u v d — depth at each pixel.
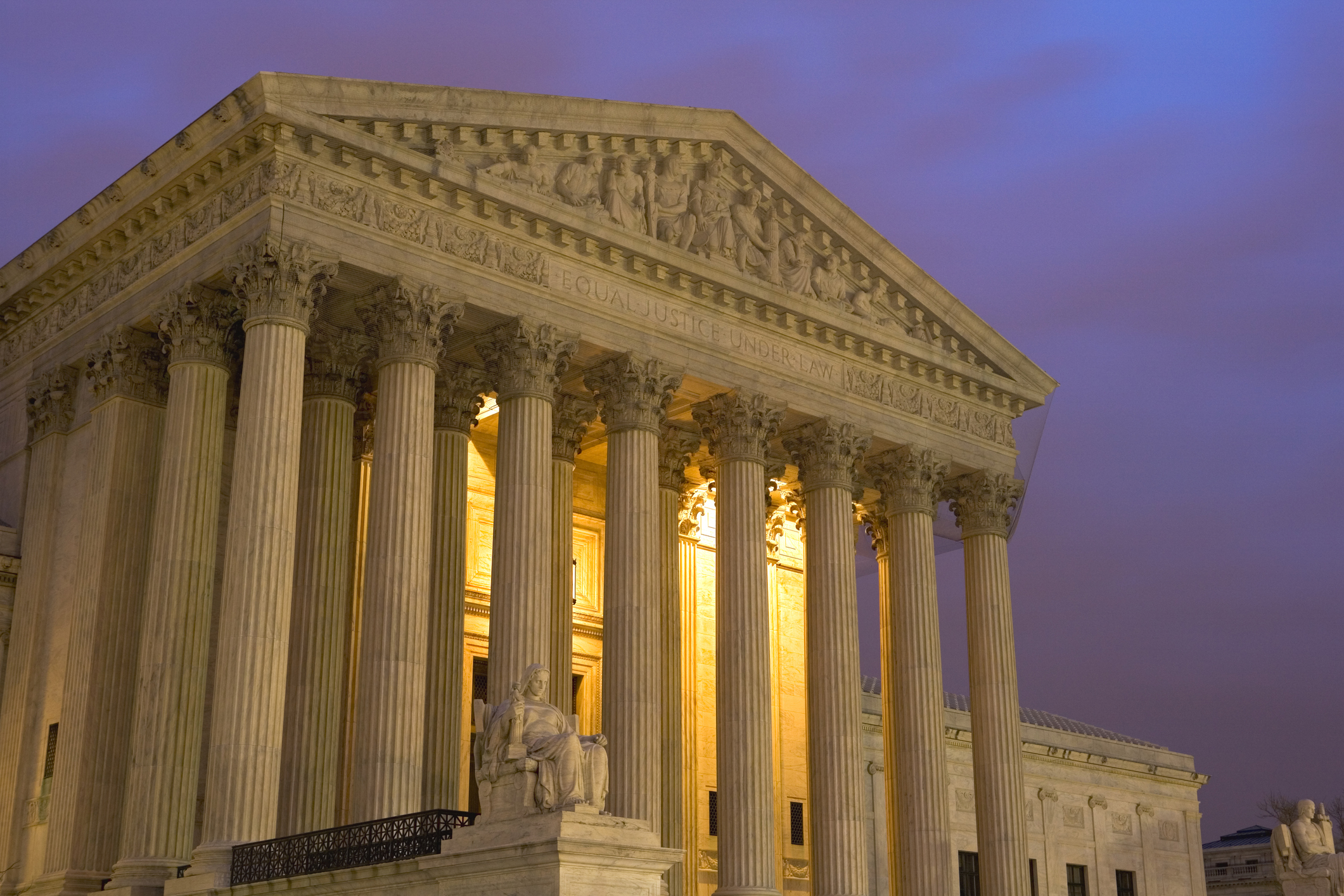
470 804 60.44
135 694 47.09
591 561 67.19
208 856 39.50
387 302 46.91
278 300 44.00
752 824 52.53
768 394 56.84
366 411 56.53
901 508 61.78
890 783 63.31
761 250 58.00
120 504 48.00
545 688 34.25
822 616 57.38
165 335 47.47
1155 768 92.56
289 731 48.31
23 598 51.38
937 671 60.19
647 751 50.03
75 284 53.25
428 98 48.03
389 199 47.25
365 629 44.47
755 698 53.75
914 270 62.38
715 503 71.12
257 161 45.50
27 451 53.69
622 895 30.28
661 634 60.81
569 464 58.94
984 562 64.31
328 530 50.47
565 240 51.28
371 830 36.47
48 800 47.50
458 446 55.00
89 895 43.72
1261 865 104.31
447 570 53.84
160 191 47.94
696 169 56.84
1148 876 90.69
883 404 61.41
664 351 53.72
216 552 48.28
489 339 50.22
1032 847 83.50
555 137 51.91
